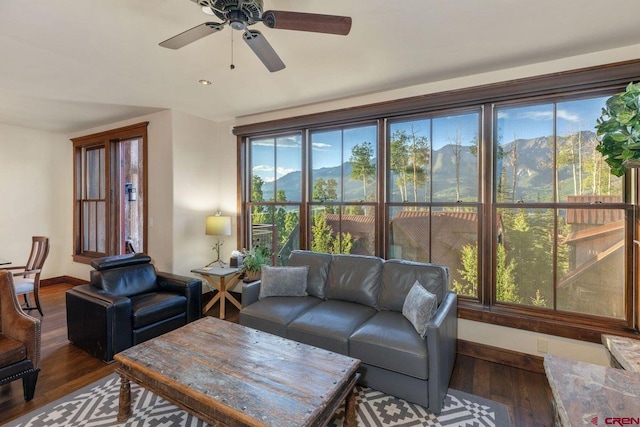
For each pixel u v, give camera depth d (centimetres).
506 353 270
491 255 284
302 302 293
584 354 243
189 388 158
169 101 363
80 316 289
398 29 209
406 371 206
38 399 218
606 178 246
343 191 363
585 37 218
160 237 410
